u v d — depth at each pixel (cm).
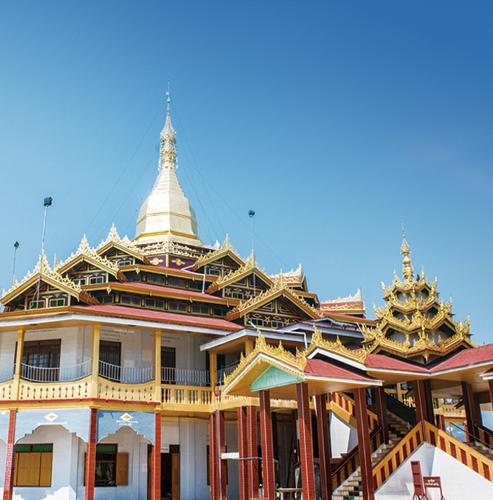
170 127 5822
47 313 3259
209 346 3656
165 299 3997
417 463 2723
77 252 4034
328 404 3678
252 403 3209
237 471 3881
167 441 3694
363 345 3569
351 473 2958
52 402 3150
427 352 2955
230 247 4672
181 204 5397
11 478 3083
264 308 4138
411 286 3203
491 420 4706
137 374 3656
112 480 3466
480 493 2534
